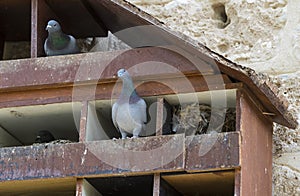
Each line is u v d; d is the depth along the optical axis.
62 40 6.00
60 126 6.15
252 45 6.74
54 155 5.52
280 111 5.79
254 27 6.77
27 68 5.80
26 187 5.73
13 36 6.84
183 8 6.99
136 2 7.11
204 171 5.36
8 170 5.54
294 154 6.27
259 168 5.70
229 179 5.51
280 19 6.75
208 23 6.91
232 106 5.80
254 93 5.60
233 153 5.31
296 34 6.67
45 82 5.75
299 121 6.39
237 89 5.51
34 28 6.02
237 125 5.42
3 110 5.86
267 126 6.00
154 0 7.08
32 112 5.90
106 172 5.41
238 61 6.71
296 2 6.78
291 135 6.34
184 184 5.66
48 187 5.74
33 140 6.35
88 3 6.00
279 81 6.57
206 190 5.80
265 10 6.80
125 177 5.47
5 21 6.51
